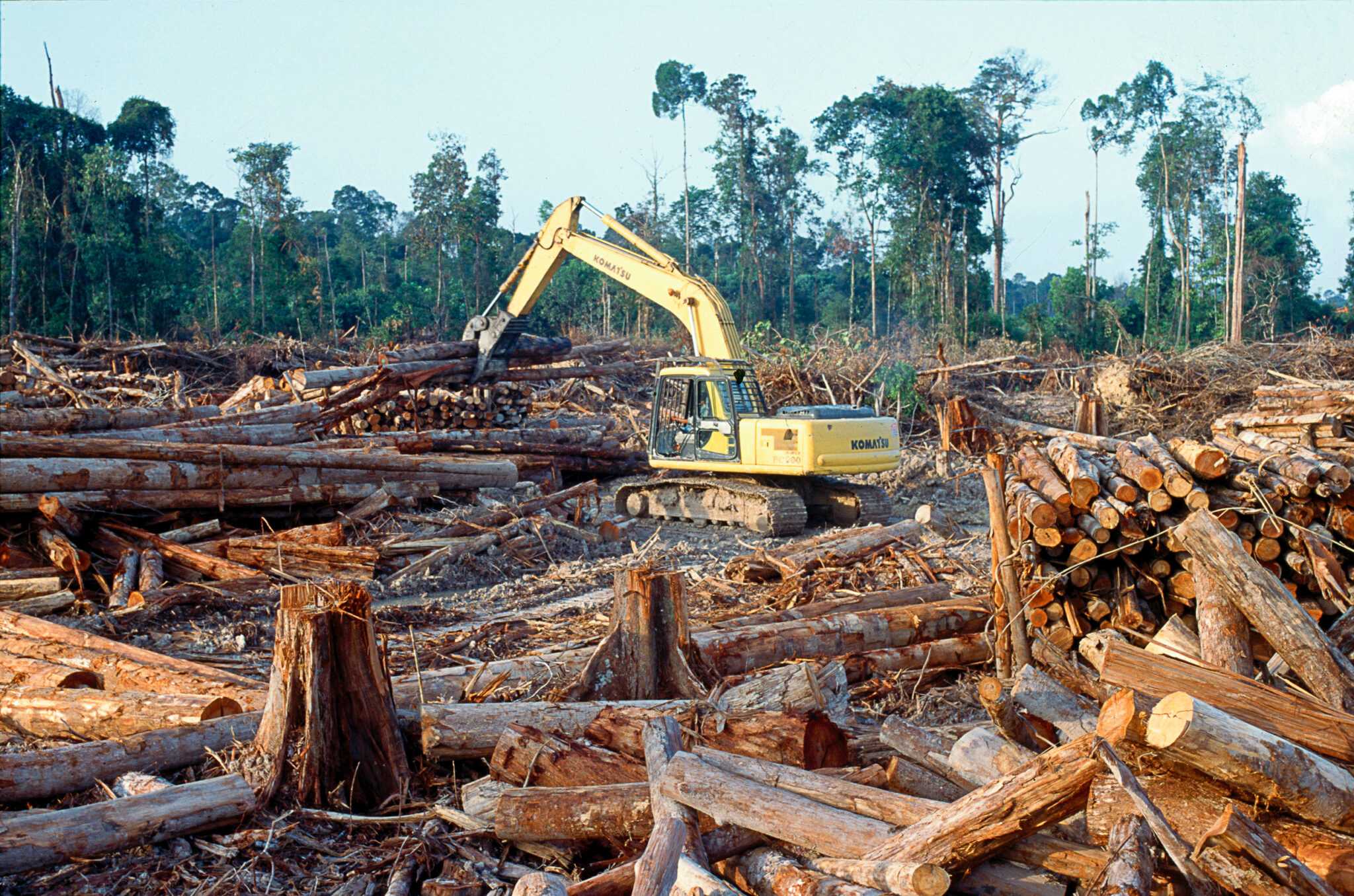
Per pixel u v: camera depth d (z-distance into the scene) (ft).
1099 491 24.35
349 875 16.80
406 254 282.36
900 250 215.31
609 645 22.99
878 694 26.20
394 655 28.63
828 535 40.78
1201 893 12.04
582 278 212.84
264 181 208.64
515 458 63.46
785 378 86.94
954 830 13.46
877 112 226.58
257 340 164.04
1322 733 14.57
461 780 20.18
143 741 19.98
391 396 63.67
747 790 15.35
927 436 87.35
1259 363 89.92
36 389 78.18
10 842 16.16
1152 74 228.84
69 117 206.80
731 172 242.99
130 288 183.21
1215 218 220.23
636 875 13.48
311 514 49.16
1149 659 15.05
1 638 27.32
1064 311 201.98
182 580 38.96
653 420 59.21
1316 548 22.95
